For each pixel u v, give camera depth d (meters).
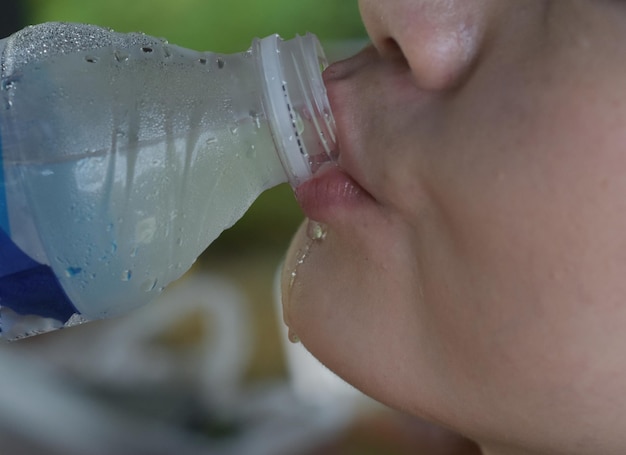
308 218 0.37
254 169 0.37
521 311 0.34
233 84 0.37
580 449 0.35
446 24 0.34
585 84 0.33
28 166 0.35
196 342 0.73
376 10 0.35
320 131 0.36
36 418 0.60
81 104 0.36
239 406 0.67
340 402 0.67
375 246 0.35
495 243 0.33
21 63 0.36
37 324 0.37
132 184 0.36
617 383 0.34
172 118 0.36
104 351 0.71
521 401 0.35
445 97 0.34
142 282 0.37
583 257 0.33
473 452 0.56
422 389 0.36
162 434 0.63
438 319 0.35
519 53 0.33
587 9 0.33
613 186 0.33
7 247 0.35
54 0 0.79
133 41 0.38
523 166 0.33
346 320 0.36
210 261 0.85
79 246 0.36
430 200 0.34
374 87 0.35
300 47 0.36
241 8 0.83
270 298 0.80
